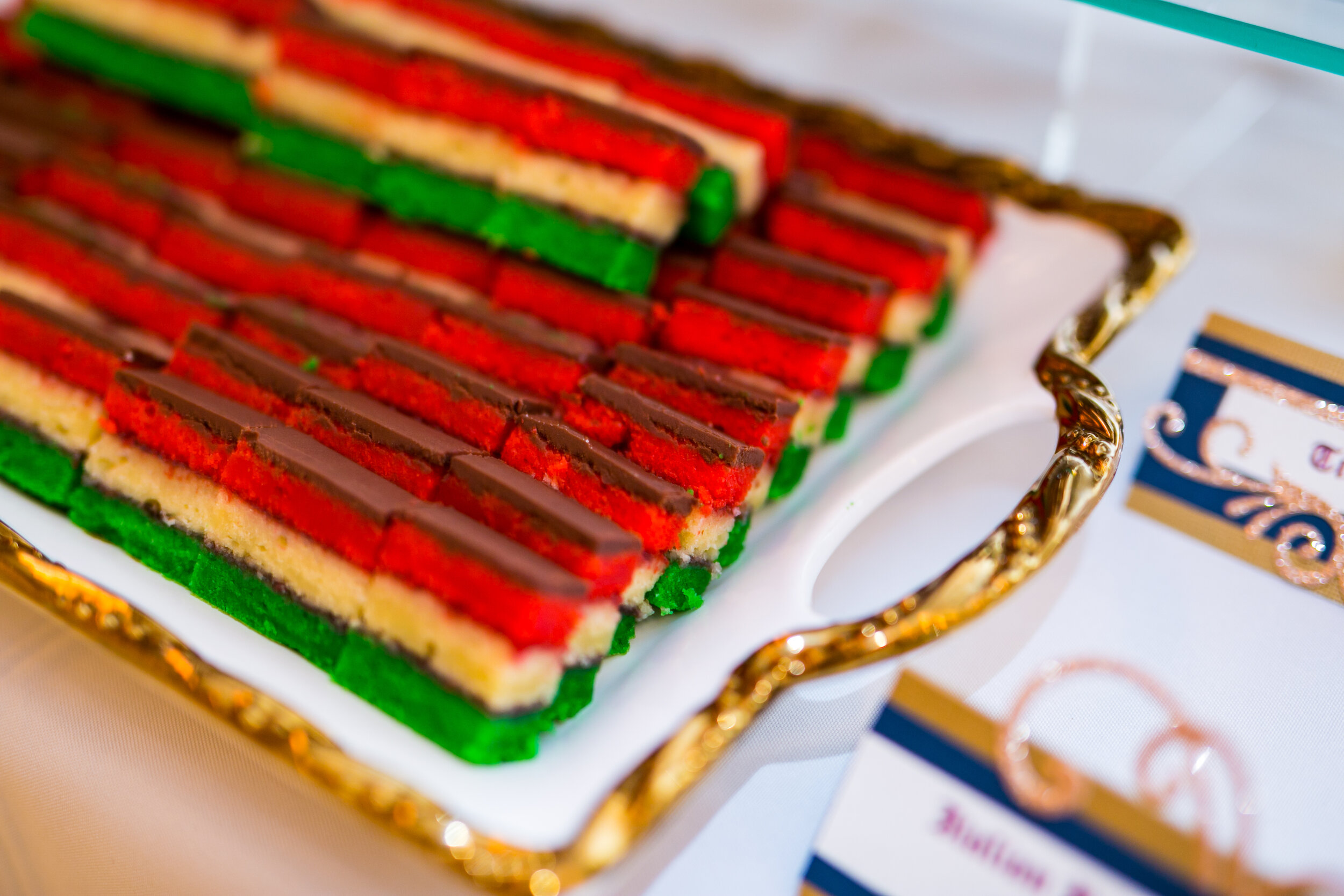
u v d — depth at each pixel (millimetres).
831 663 312
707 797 309
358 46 388
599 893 291
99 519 340
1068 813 285
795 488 358
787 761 316
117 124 429
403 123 383
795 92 423
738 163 370
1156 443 338
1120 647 322
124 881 305
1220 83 449
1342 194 419
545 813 299
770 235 385
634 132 359
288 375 342
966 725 291
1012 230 400
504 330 356
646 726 310
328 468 321
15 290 379
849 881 292
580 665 312
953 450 356
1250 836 289
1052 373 356
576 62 390
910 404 378
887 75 457
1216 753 296
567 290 369
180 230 392
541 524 312
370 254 395
